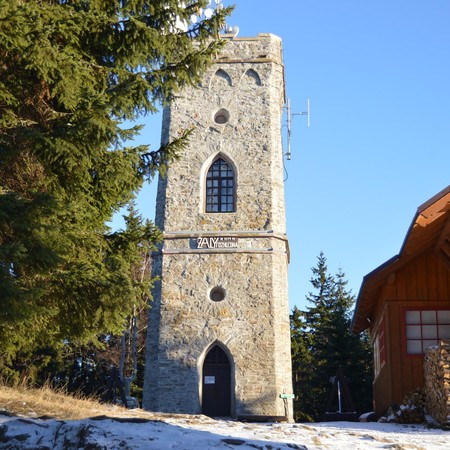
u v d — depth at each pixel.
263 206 30.06
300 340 52.16
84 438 9.84
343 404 31.16
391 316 20.02
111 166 14.18
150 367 28.89
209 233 29.72
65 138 12.97
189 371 28.34
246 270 29.30
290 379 28.80
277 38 32.31
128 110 14.32
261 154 30.72
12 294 11.70
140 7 14.82
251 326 28.64
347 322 46.94
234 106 31.33
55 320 14.60
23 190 14.27
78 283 13.90
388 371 19.83
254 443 10.21
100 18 13.91
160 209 30.44
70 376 39.38
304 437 12.23
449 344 16.58
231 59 31.78
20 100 13.88
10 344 14.80
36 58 12.32
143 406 28.59
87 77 13.68
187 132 15.58
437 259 20.30
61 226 13.04
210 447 9.77
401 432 14.99
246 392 27.91
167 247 29.78
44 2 13.90
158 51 14.67
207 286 29.20
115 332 14.79
